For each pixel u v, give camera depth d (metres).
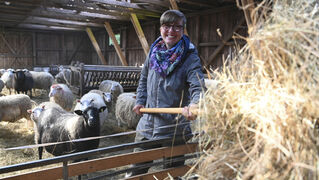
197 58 1.63
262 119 0.85
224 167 0.97
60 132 2.93
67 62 16.12
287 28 0.86
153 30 11.18
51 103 3.73
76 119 2.86
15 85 8.18
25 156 3.46
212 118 1.05
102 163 1.56
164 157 1.75
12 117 4.53
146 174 1.70
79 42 16.39
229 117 0.98
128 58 12.98
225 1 7.39
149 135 1.81
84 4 8.41
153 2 7.59
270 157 0.79
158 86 1.69
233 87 1.00
